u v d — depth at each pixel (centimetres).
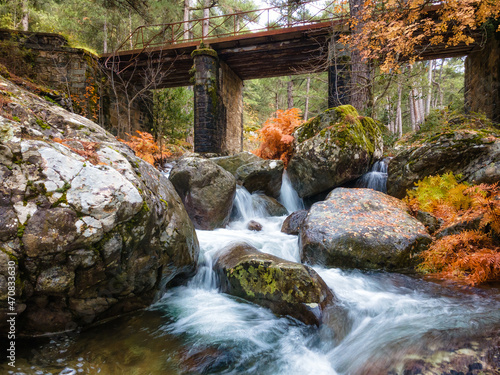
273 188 729
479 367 173
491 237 369
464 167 492
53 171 206
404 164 571
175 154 1269
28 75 1011
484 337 200
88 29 1831
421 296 303
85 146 257
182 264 304
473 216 375
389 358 202
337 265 395
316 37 1021
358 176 679
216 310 292
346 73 934
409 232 400
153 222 258
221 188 553
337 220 437
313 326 257
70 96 994
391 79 823
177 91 1388
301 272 283
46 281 204
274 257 334
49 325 229
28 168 200
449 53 1097
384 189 639
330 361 224
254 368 213
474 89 1054
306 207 741
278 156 878
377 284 342
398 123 1970
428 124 823
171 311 288
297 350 235
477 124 688
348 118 688
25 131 219
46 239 193
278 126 886
